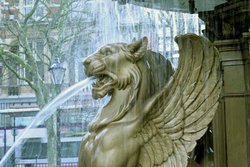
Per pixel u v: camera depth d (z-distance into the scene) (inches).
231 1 188.1
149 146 161.3
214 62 167.8
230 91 185.6
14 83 665.0
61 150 518.3
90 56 167.9
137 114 162.1
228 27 189.8
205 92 165.9
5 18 662.5
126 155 157.6
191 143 163.3
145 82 165.5
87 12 566.6
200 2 197.3
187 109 165.0
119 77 164.4
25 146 561.0
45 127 521.3
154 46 211.5
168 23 211.2
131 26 222.4
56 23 613.0
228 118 184.1
